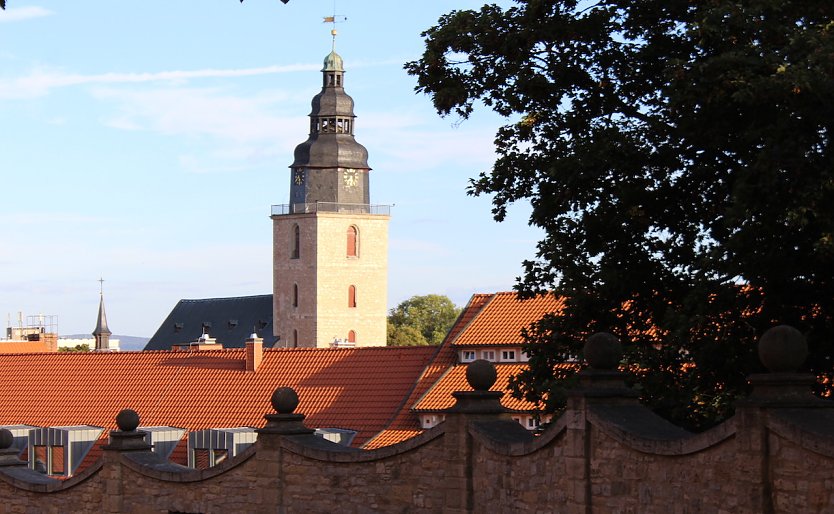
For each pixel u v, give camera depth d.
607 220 26.73
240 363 71.69
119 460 24.59
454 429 19.58
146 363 73.81
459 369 64.19
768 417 14.73
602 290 26.80
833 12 23.42
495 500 18.97
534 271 28.23
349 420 63.81
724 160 25.41
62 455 65.75
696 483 15.81
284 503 21.88
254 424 66.50
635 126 26.67
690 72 22.97
